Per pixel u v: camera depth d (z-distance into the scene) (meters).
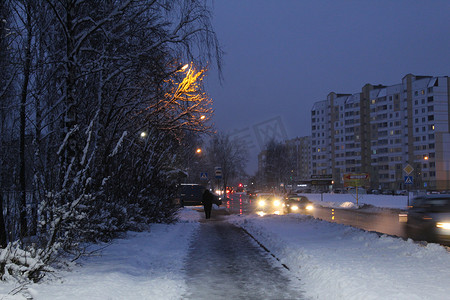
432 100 127.44
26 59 10.88
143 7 12.07
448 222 13.38
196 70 13.73
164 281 8.08
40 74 12.04
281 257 10.81
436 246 9.77
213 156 73.19
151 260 10.40
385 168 138.75
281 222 19.22
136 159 17.53
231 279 8.50
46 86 12.51
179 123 16.53
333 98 157.38
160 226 18.62
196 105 15.49
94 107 13.77
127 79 14.34
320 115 162.88
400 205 39.84
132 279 8.04
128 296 6.85
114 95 13.71
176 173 24.16
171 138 20.36
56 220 7.60
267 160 109.44
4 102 11.27
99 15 12.13
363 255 9.61
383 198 52.81
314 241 12.48
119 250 11.01
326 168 160.25
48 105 12.67
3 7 10.39
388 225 21.42
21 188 10.88
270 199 50.16
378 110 141.62
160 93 14.22
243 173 77.44
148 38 12.74
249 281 8.31
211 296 7.19
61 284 7.12
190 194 42.44
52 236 7.56
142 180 17.83
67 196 9.15
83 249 9.10
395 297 5.99
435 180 125.88
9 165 11.27
